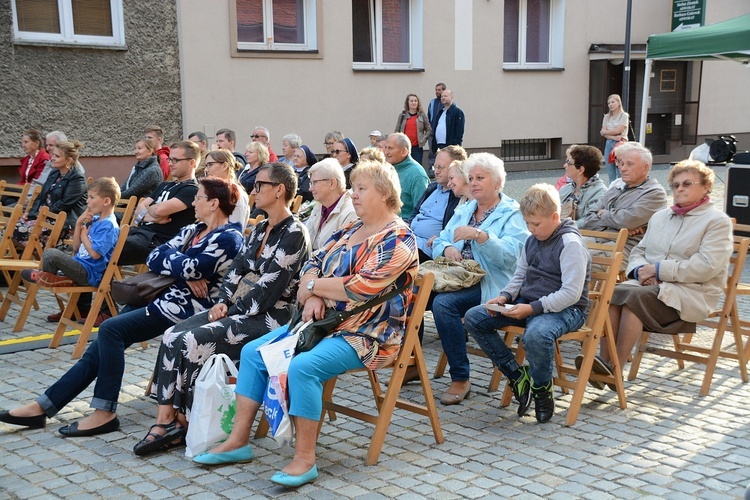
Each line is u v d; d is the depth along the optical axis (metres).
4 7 11.28
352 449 4.28
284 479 3.74
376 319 3.99
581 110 18.83
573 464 4.04
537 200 4.62
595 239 6.23
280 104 14.24
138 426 4.61
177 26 12.92
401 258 3.93
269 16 14.16
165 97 12.94
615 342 5.04
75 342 6.37
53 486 3.82
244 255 4.55
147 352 6.08
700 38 10.45
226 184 4.89
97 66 12.19
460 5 16.52
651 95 20.00
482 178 5.34
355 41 15.55
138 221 7.77
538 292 4.69
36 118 11.73
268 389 3.88
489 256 5.11
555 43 18.38
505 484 3.81
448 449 4.26
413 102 14.70
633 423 4.62
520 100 17.80
